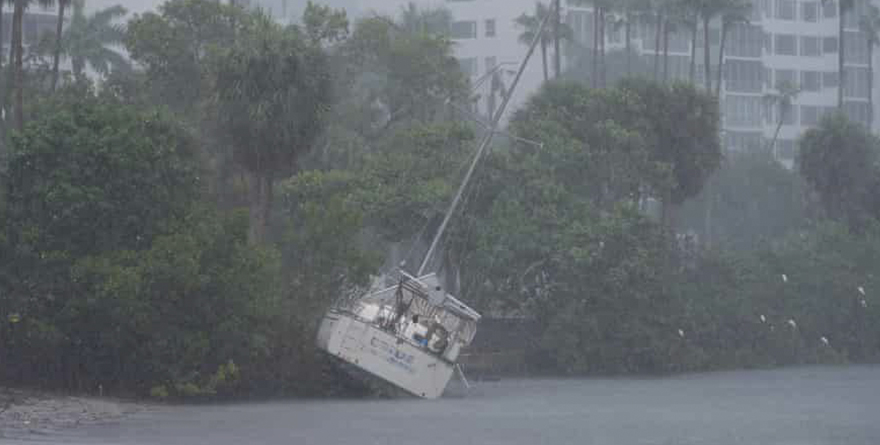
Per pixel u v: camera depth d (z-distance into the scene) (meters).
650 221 191.50
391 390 140.50
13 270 125.00
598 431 110.62
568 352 184.00
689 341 197.50
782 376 191.62
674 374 192.12
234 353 132.00
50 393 125.69
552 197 190.12
